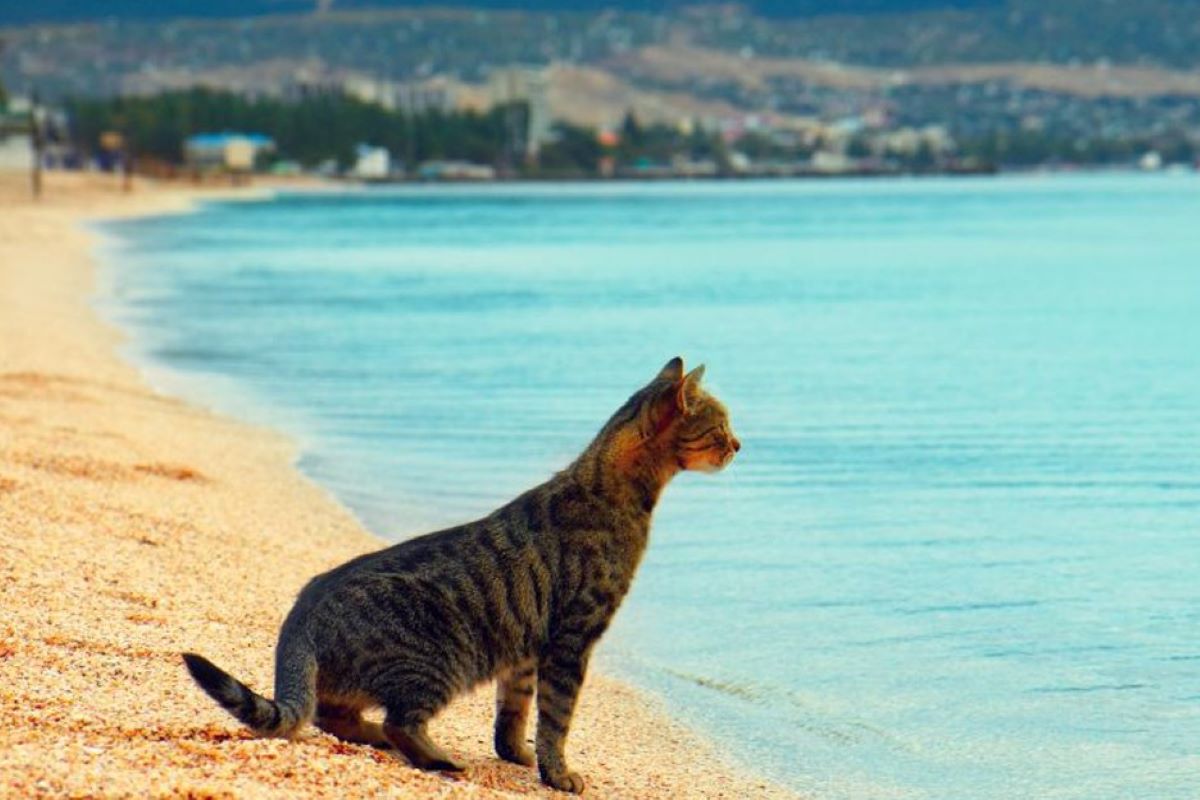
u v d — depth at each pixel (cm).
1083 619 1325
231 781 689
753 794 914
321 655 777
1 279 4616
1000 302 4934
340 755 760
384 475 1897
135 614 1047
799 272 6325
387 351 3319
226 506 1559
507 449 2106
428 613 786
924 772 973
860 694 1123
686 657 1202
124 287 4844
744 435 2302
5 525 1257
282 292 4888
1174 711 1098
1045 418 2497
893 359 3359
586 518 823
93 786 654
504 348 3425
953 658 1211
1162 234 9569
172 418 2211
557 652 821
